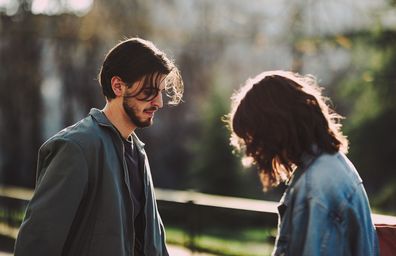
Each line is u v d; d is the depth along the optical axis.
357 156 14.54
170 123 27.39
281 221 2.27
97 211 2.64
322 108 2.30
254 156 2.30
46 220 2.53
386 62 14.02
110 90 2.74
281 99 2.25
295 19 15.67
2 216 11.84
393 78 13.96
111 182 2.65
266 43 17.91
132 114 2.71
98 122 2.72
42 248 2.52
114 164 2.70
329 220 2.14
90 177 2.64
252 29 20.30
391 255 2.62
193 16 22.98
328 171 2.20
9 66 21.59
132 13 20.06
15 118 22.55
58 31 19.73
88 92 21.77
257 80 2.31
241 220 13.75
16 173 23.67
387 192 13.88
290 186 2.26
